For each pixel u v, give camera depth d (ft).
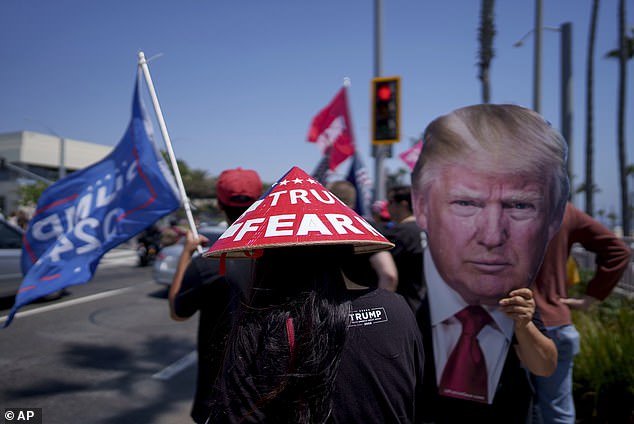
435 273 6.95
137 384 14.14
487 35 43.65
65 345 17.89
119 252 63.10
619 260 7.05
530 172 6.37
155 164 9.16
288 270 3.60
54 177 130.00
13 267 24.08
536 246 6.42
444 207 6.74
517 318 5.38
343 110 19.93
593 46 68.80
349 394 3.39
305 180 4.02
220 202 7.20
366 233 3.66
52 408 12.34
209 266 6.19
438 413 6.95
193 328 20.53
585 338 11.14
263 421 3.23
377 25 25.48
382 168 25.31
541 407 7.40
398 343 3.64
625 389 9.82
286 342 3.29
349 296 3.72
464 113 6.57
